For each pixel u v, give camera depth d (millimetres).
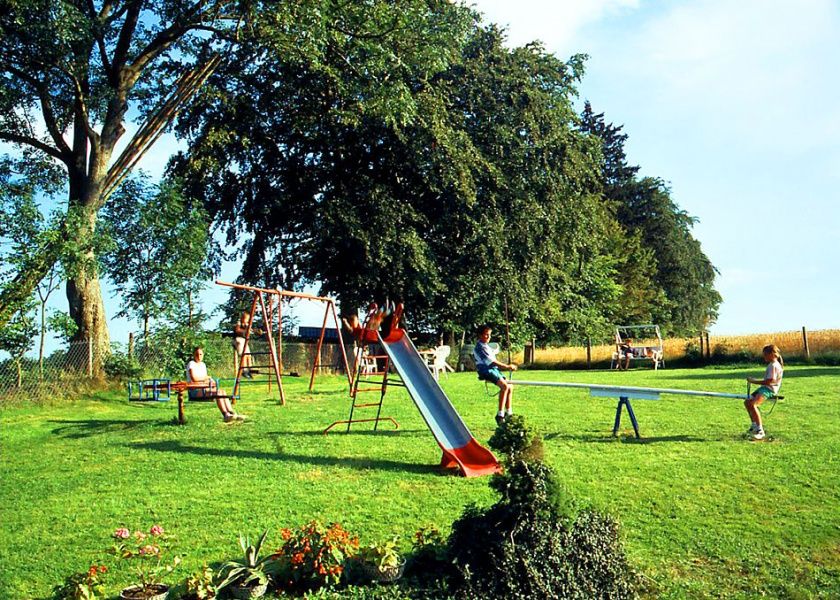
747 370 28781
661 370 32531
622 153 79562
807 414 15219
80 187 24422
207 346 25781
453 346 40500
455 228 34000
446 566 6434
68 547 7930
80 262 21688
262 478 10570
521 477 6281
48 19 21031
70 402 19859
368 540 7820
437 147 31719
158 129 26234
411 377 13492
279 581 6555
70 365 21984
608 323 55344
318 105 32688
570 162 36312
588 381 25125
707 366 33719
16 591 6836
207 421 16344
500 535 6227
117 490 10172
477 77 34812
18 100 23844
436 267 33500
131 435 14758
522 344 42656
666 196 77125
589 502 9078
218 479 10586
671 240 76125
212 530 8273
